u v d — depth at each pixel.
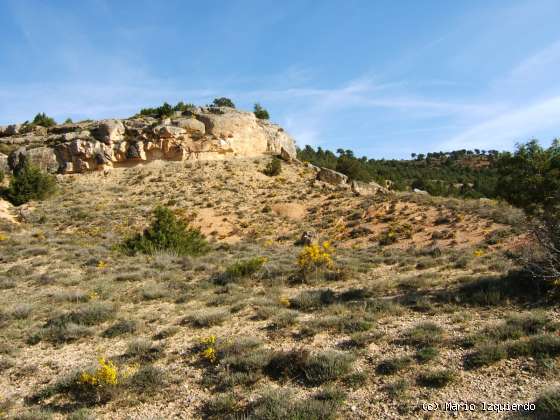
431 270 15.12
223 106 61.06
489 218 26.00
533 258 10.96
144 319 11.76
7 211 34.69
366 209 33.19
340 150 120.75
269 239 30.44
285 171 49.44
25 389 8.25
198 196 40.09
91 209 36.50
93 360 9.24
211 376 7.96
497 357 7.13
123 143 47.31
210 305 12.62
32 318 12.36
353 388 6.98
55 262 20.73
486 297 10.04
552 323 8.15
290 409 6.30
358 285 13.68
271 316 10.94
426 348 7.80
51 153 46.50
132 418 6.85
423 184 68.19
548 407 5.57
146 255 22.34
